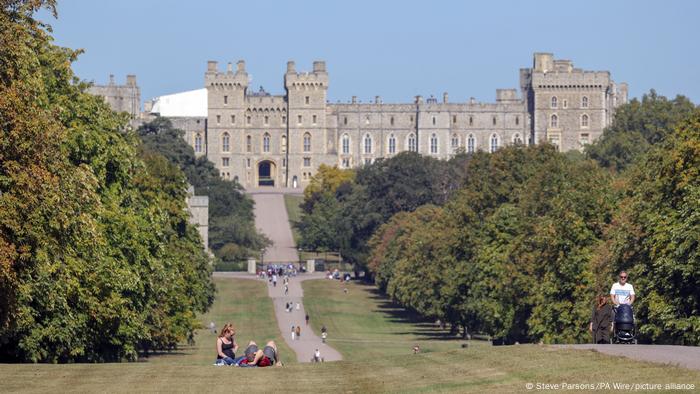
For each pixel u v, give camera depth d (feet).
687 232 318.24
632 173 495.41
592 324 238.68
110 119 366.84
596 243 418.51
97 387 187.42
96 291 296.71
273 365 220.43
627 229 366.43
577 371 182.50
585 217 426.92
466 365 198.80
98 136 339.77
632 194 430.20
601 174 534.78
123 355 331.57
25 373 203.72
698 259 315.78
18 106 246.47
